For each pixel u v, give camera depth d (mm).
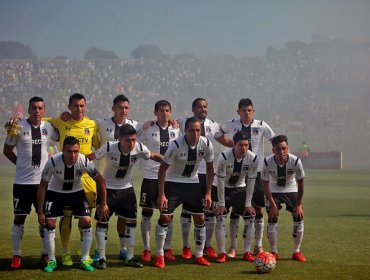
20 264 6898
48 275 6344
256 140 8180
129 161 7020
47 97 52688
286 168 7418
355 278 6133
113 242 8859
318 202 15320
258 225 7789
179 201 7184
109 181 7129
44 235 6793
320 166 37875
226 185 7605
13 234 6953
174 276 6277
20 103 51406
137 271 6590
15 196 7094
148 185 7637
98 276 6293
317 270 6578
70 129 7539
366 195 17547
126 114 7766
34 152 7156
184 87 57375
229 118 54406
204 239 7160
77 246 8453
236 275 6324
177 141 7133
